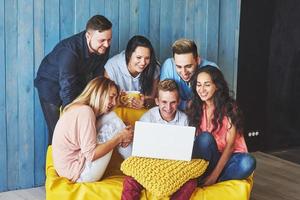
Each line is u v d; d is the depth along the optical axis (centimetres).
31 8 304
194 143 269
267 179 350
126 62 303
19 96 308
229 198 253
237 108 272
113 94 266
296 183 344
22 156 314
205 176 265
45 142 321
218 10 376
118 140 262
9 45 300
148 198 244
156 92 298
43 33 310
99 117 266
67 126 257
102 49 296
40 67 302
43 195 309
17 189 316
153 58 303
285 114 423
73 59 291
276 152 419
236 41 390
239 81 397
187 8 362
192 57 291
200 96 274
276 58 410
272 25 403
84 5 321
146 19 345
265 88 411
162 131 255
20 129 311
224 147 268
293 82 419
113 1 330
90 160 252
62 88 291
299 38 416
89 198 247
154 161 252
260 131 416
